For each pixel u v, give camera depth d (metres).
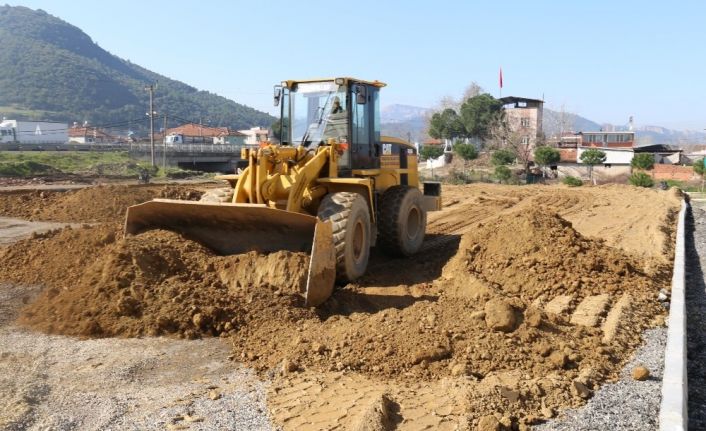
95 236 8.15
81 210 15.48
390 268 9.21
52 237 8.90
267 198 7.54
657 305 7.08
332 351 5.44
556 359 5.13
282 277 7.00
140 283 6.61
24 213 15.64
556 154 48.22
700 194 28.48
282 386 4.82
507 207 17.88
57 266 7.73
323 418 4.24
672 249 10.70
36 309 6.65
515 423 4.12
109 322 6.12
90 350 5.62
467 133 73.56
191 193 17.41
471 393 4.45
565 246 8.23
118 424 4.17
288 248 7.62
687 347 5.93
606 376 4.97
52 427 4.11
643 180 33.94
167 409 4.40
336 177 8.52
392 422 4.12
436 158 62.25
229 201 8.43
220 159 59.41
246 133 124.62
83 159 47.47
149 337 5.97
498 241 8.68
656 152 61.25
